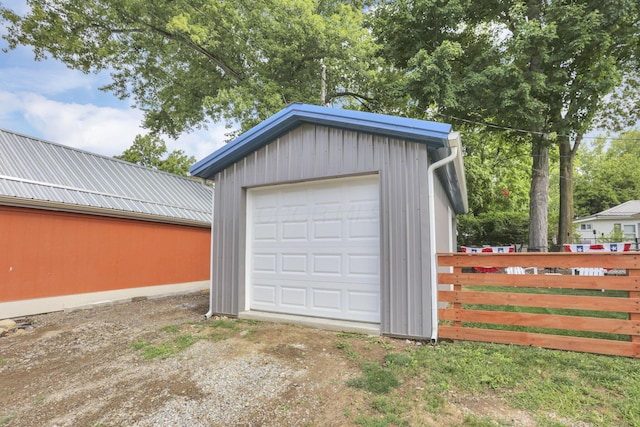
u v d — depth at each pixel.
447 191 7.30
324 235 5.34
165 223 9.72
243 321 5.51
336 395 2.97
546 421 2.48
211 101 12.85
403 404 2.78
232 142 5.82
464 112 13.01
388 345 4.14
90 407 2.96
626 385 2.91
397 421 2.55
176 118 16.88
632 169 30.08
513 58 11.81
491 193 18.28
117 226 8.48
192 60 16.17
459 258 4.25
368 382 3.14
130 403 3.00
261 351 4.05
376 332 4.55
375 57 14.30
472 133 15.48
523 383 3.04
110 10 14.24
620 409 2.58
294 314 5.48
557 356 3.53
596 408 2.62
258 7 13.62
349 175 5.02
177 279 9.98
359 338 4.43
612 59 11.23
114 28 15.25
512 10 11.68
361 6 15.97
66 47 13.79
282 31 12.96
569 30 10.85
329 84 14.91
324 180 5.37
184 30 12.30
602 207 30.56
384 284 4.58
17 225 6.63
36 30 13.06
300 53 13.67
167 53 16.06
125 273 8.59
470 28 14.16
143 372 3.65
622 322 3.55
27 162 7.65
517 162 20.14
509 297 3.98
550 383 3.01
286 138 5.58
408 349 3.97
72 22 13.91
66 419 2.78
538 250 12.58
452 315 4.23
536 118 11.27
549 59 11.23
